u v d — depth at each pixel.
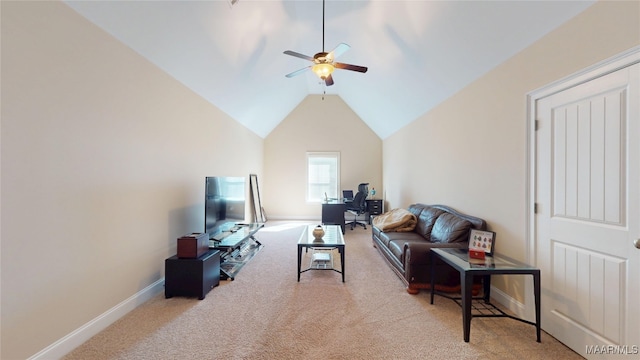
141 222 2.39
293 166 7.14
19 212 1.45
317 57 2.90
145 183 2.45
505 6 1.94
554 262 1.83
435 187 3.82
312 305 2.36
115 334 1.88
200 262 2.48
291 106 6.84
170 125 2.84
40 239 1.55
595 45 1.53
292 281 2.93
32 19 1.50
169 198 2.82
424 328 1.99
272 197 7.12
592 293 1.58
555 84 1.80
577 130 1.66
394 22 2.92
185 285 2.48
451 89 3.23
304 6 3.29
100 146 1.95
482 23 2.19
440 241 2.88
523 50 2.08
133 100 2.28
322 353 1.69
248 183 5.79
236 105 4.52
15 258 1.43
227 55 3.22
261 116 5.84
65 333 1.68
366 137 7.14
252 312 2.22
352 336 1.88
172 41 2.50
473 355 1.67
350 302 2.42
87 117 1.84
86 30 1.82
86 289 1.83
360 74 4.76
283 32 3.62
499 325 2.02
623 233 1.42
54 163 1.62
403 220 3.79
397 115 5.14
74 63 1.74
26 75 1.47
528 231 2.04
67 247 1.70
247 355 1.67
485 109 2.60
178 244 2.53
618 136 1.44
